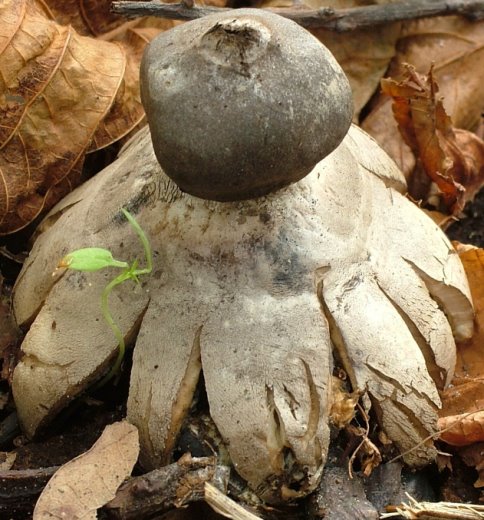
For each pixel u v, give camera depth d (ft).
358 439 0.51
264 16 0.46
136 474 0.52
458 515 0.50
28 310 0.55
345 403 0.50
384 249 0.52
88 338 0.51
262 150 0.45
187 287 0.49
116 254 0.51
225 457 0.50
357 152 0.55
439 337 0.53
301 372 0.48
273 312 0.49
